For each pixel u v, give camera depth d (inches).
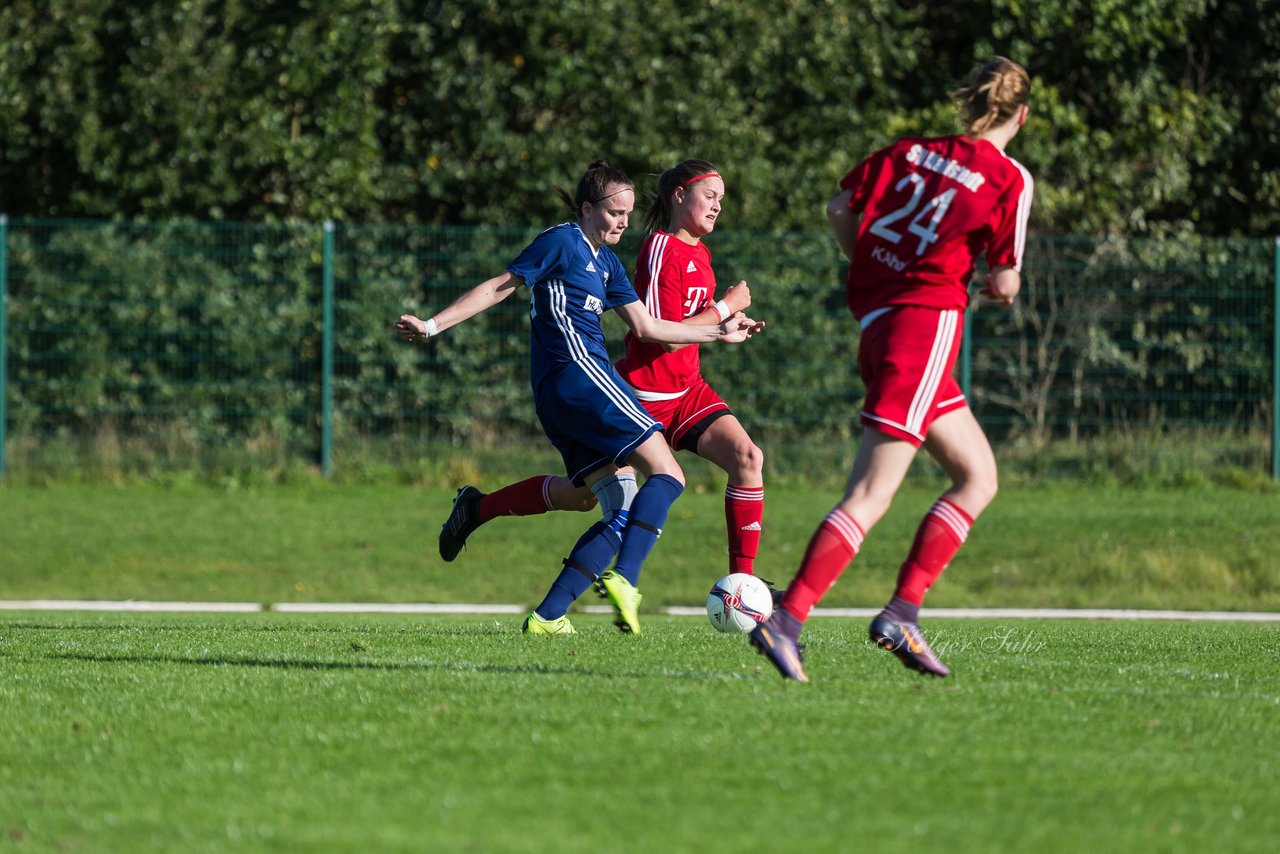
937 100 2839.6
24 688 661.3
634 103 2605.8
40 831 421.7
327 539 2016.5
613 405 895.1
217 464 2266.2
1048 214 2694.4
